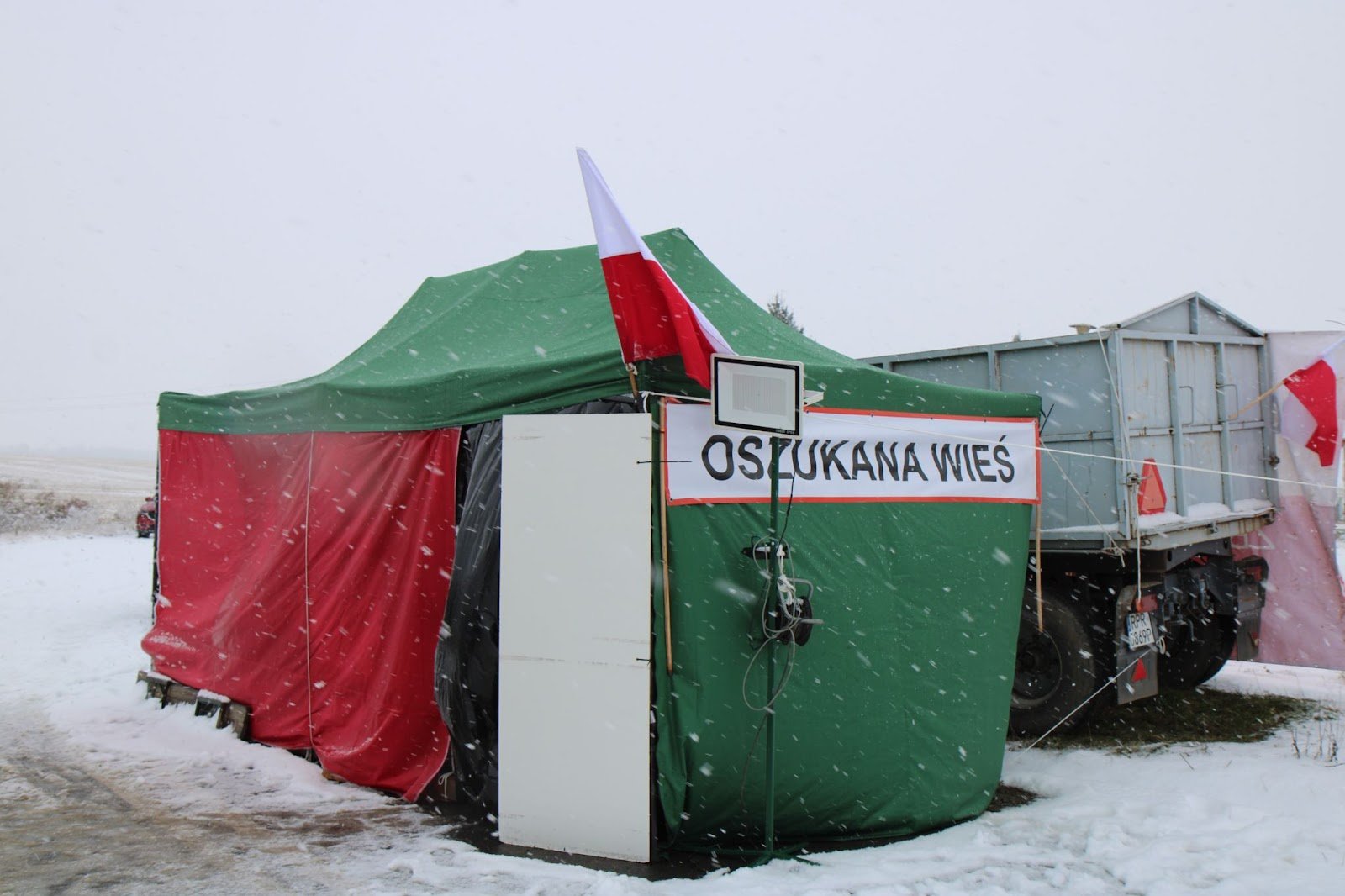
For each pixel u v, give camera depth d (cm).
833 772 529
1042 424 727
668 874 473
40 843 514
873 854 506
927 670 573
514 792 513
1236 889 442
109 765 666
